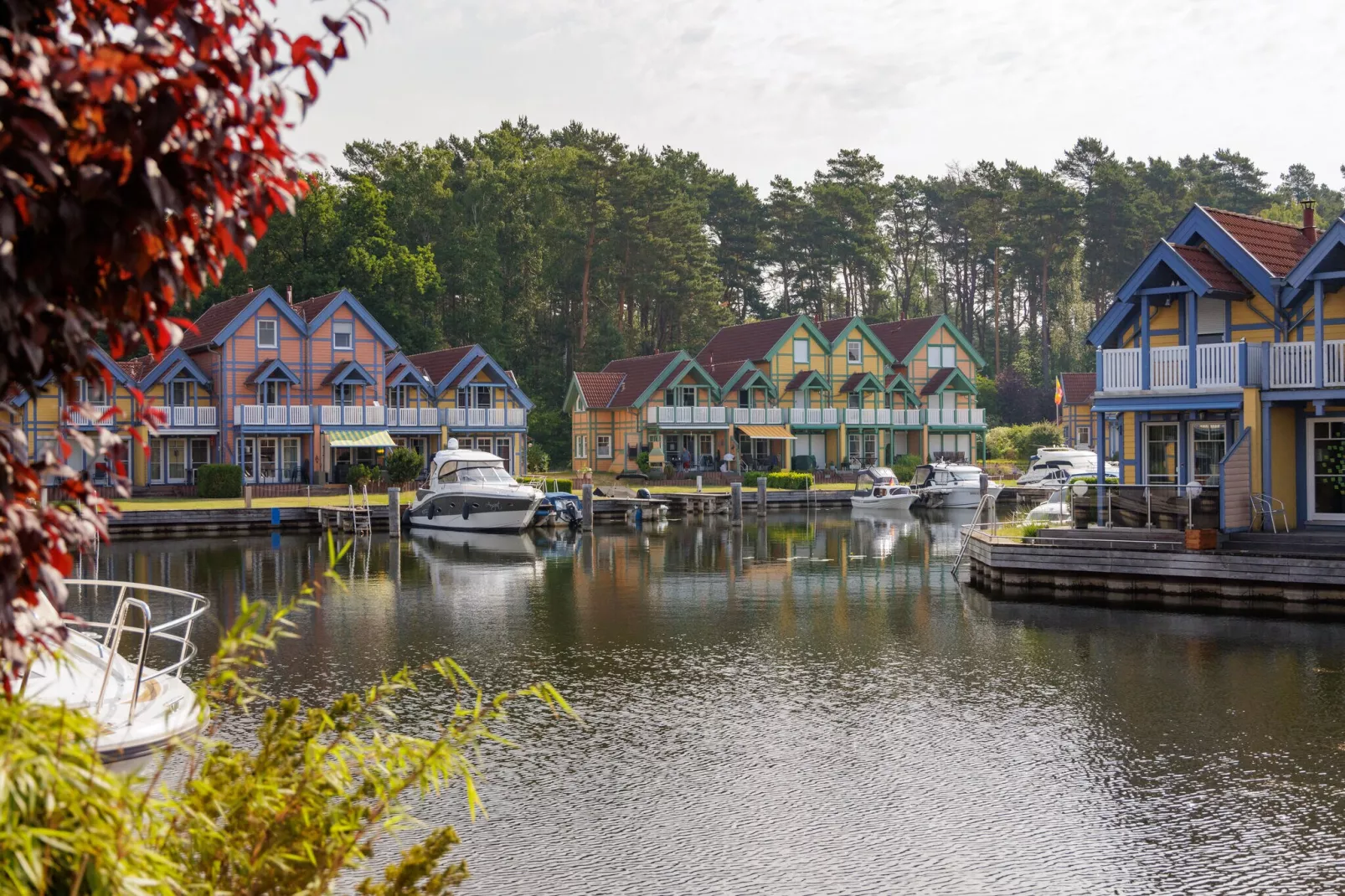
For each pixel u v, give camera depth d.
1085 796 11.84
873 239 104.69
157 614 23.84
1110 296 106.56
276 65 3.64
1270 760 12.91
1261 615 21.52
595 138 91.69
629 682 17.19
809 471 68.25
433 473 46.28
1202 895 9.48
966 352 77.56
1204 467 26.84
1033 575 25.09
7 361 3.38
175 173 3.48
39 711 3.54
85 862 3.30
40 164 3.08
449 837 4.80
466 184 87.81
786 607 24.62
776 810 11.52
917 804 11.69
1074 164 109.25
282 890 4.48
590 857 10.32
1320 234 29.58
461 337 82.38
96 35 3.47
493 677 17.55
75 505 3.71
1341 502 24.84
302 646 20.09
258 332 54.53
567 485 55.56
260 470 54.38
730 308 103.38
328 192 73.19
